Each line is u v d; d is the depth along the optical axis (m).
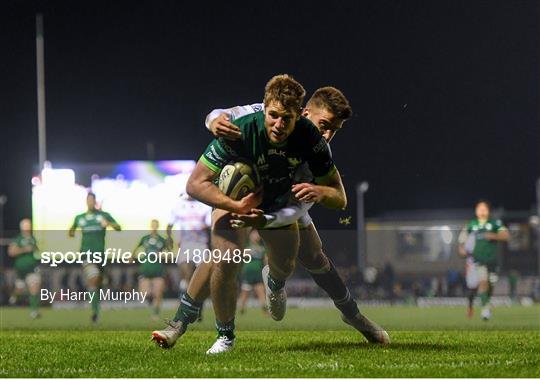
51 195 93.25
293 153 18.86
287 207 19.67
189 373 16.84
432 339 24.41
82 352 20.97
